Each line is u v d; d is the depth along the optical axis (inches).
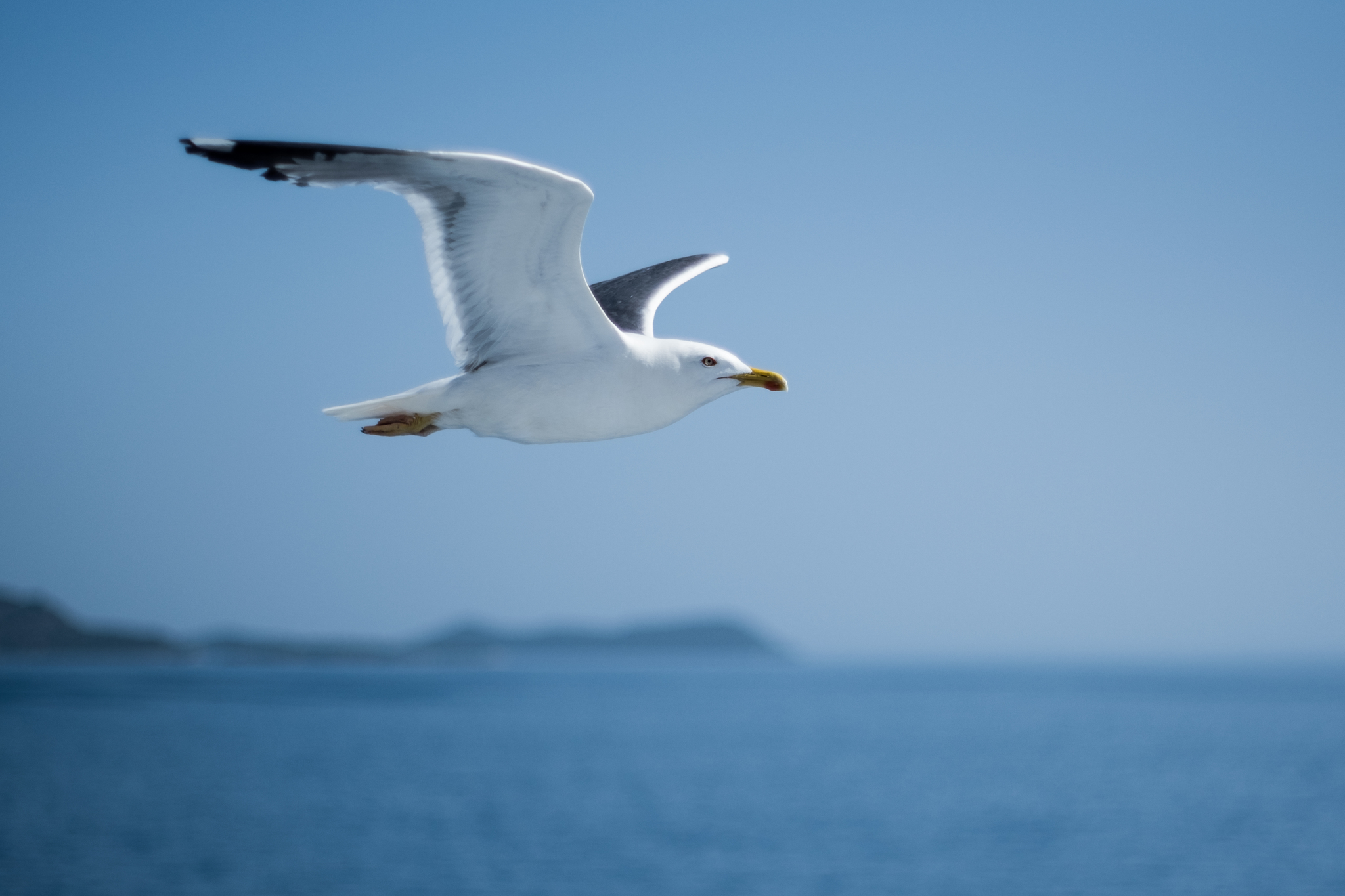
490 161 218.2
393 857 1248.2
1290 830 1476.4
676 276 335.0
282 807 1584.6
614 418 255.0
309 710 3693.4
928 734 3029.0
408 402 250.2
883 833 1434.5
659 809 1603.1
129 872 1154.7
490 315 247.6
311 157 213.8
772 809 1624.0
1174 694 5915.4
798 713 4067.4
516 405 250.1
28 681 5757.9
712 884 1140.5
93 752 2226.9
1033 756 2390.5
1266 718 3737.7
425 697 4857.3
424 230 233.0
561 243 235.0
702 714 3914.9
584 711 3986.2
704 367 259.8
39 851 1240.8
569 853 1283.2
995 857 1293.1
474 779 1904.5
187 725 2930.6
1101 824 1515.7
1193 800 1739.7
